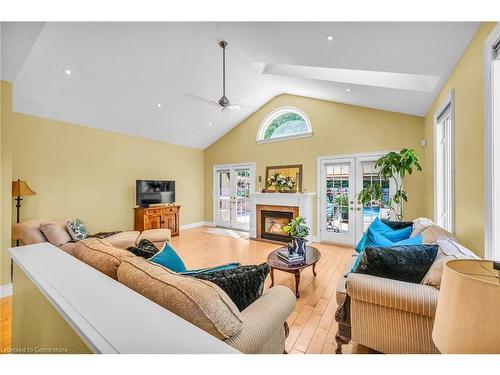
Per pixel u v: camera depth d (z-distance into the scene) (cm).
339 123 478
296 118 550
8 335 197
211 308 93
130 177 518
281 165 554
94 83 343
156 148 573
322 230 499
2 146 264
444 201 301
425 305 132
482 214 169
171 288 99
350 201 466
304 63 296
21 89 323
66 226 346
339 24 193
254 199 553
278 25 227
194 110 497
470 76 184
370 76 313
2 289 262
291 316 223
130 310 81
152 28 280
